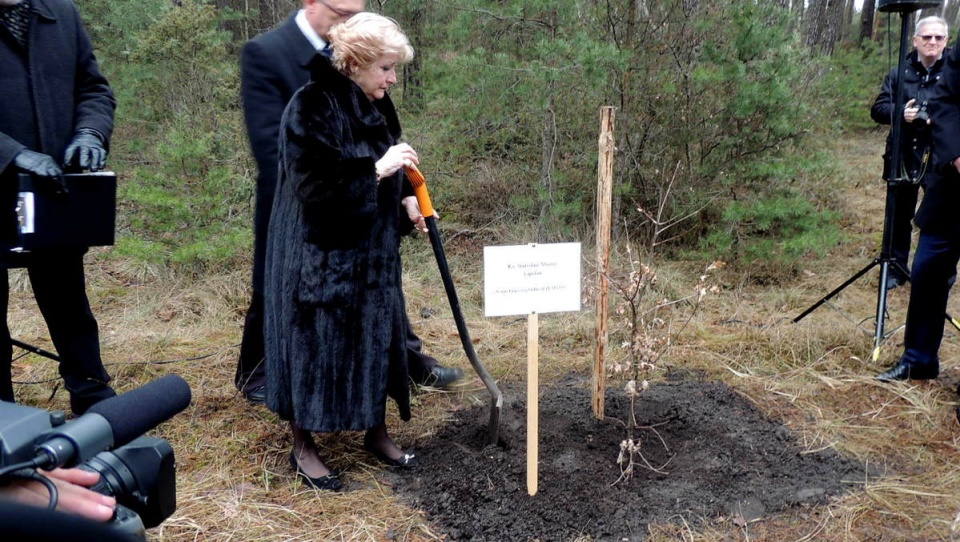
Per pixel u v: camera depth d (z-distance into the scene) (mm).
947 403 3291
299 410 2486
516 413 3096
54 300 2881
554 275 2469
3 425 1015
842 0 9719
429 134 5664
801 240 4695
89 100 2812
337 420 2486
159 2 6410
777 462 2785
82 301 2957
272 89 2875
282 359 2506
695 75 4734
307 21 2904
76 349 2973
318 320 2424
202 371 3668
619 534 2355
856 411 3242
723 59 4914
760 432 2984
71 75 2734
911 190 4785
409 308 4633
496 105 5246
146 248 4625
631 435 2717
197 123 5688
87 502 1011
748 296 4852
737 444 2883
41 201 2406
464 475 2627
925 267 3340
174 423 3100
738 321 4414
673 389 3379
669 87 4922
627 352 3895
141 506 1328
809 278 5145
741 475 2680
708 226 5395
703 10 4961
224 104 5957
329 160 2258
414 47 6133
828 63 5852
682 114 5188
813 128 5492
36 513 619
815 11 8023
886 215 3740
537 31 5168
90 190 2490
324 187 2254
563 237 5410
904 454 2883
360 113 2400
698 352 3895
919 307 3412
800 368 3682
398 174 2535
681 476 2648
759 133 5074
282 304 2465
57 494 949
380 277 2494
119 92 6203
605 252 2809
